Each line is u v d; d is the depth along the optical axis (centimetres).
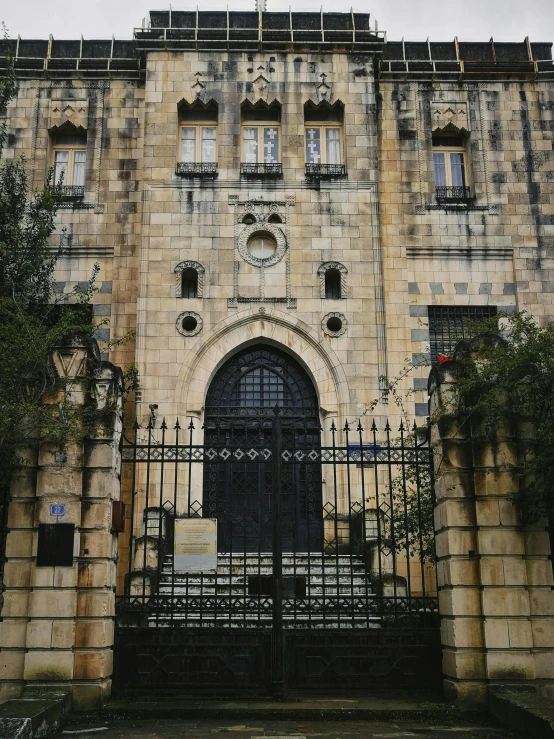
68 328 1279
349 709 1125
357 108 2175
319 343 2020
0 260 1684
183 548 1247
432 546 1510
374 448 1310
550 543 1230
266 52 2197
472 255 2169
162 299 2033
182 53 2186
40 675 1132
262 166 2138
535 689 1130
